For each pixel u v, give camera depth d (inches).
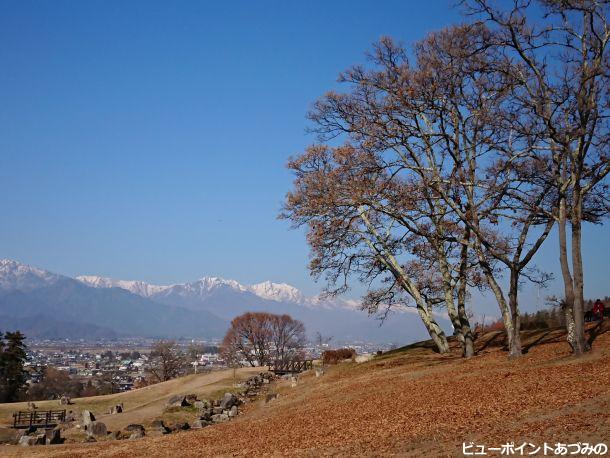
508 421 671.1
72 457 938.1
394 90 1259.2
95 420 1469.0
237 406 1626.5
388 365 1528.1
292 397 1421.0
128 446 1014.4
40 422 1507.1
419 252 1462.8
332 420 906.1
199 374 2429.9
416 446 646.5
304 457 690.2
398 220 1364.4
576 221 1057.5
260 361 3526.1
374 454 646.5
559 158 1108.5
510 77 1100.5
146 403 1822.1
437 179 1237.7
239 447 839.7
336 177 1350.9
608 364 908.0
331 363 2436.0
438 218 1392.7
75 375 5954.7
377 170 1295.5
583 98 1003.9
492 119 1109.7
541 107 1067.9
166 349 3700.8
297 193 1418.6
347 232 1476.4
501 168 1189.1
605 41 1004.6
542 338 1428.4
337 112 1397.6
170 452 886.4
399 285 1588.3
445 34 1195.9
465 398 848.9
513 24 1049.5
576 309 1048.8
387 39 1310.3
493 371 1058.1
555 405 701.3
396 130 1272.1
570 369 920.9
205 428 1202.0
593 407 659.4
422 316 1584.6
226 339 3619.6
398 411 856.9
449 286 1486.2
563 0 982.4
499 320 2206.0
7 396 2994.6
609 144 1067.9
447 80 1187.3
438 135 1246.3
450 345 1694.1
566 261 1071.0
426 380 1102.4
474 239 1298.0
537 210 1111.6
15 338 3068.4
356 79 1331.2
